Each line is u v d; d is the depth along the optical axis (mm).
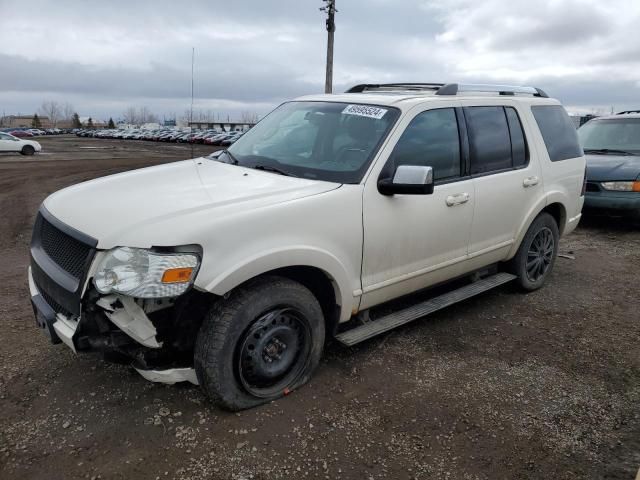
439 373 3656
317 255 3178
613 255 6848
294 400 3262
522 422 3131
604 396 3434
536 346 4121
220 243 2793
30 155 31094
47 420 3020
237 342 2975
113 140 66812
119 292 2639
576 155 5469
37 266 3189
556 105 5367
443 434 3000
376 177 3504
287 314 3197
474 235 4289
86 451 2775
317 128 3959
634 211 7758
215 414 3098
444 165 3998
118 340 2857
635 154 8555
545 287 5477
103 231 2777
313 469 2693
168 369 2969
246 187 3322
